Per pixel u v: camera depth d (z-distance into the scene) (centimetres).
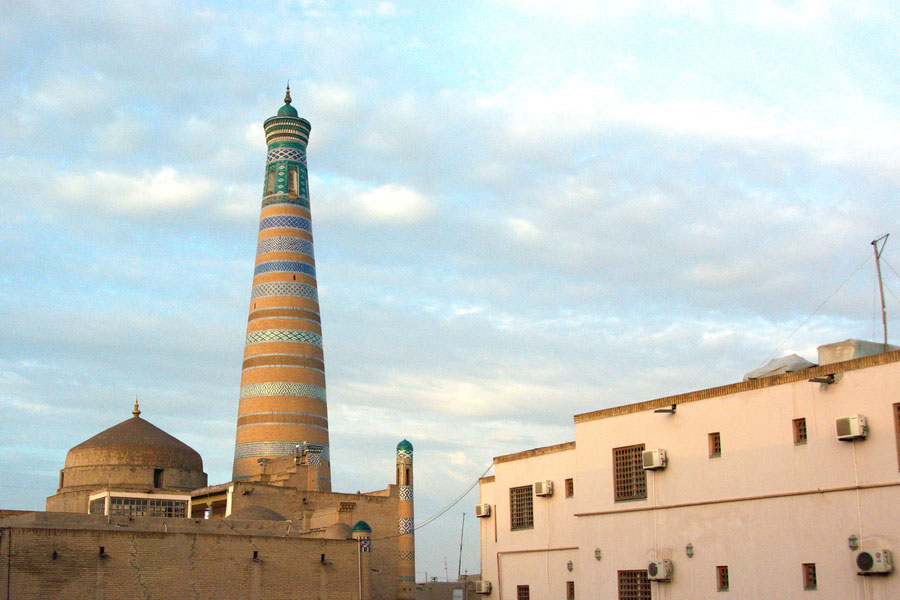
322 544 5441
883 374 3538
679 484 4188
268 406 8144
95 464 7025
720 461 4047
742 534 3912
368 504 7294
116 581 4709
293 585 5284
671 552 4169
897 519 3419
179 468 7238
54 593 4528
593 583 4484
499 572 5381
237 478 8094
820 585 3616
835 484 3625
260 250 8638
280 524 5991
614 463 4491
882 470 3488
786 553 3747
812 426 3738
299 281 8519
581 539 4581
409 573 7281
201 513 7125
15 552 4472
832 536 3606
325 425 8375
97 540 4700
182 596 4891
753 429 3947
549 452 5178
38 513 5250
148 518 5516
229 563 5088
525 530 5256
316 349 8469
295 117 8894
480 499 5616
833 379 3684
